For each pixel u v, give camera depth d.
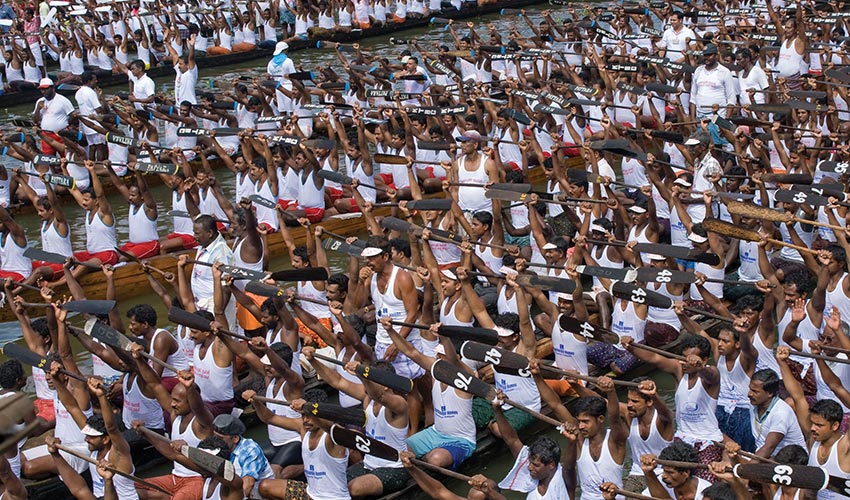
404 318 11.63
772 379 9.62
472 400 10.62
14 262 14.73
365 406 10.24
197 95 23.16
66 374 10.29
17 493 9.48
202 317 10.71
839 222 14.35
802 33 21.16
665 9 28.27
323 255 13.45
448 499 9.16
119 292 15.20
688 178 16.11
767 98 20.39
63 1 29.27
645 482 9.55
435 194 18.22
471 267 13.00
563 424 8.65
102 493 10.15
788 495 8.64
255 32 31.55
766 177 14.23
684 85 22.22
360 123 17.16
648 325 12.53
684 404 10.03
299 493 9.55
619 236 14.05
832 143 17.19
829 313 11.62
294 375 10.47
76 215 19.16
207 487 9.26
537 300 11.41
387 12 34.38
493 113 19.27
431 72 24.03
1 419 3.14
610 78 20.91
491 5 36.62
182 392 9.87
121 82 28.69
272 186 16.45
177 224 16.05
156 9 29.61
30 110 26.56
